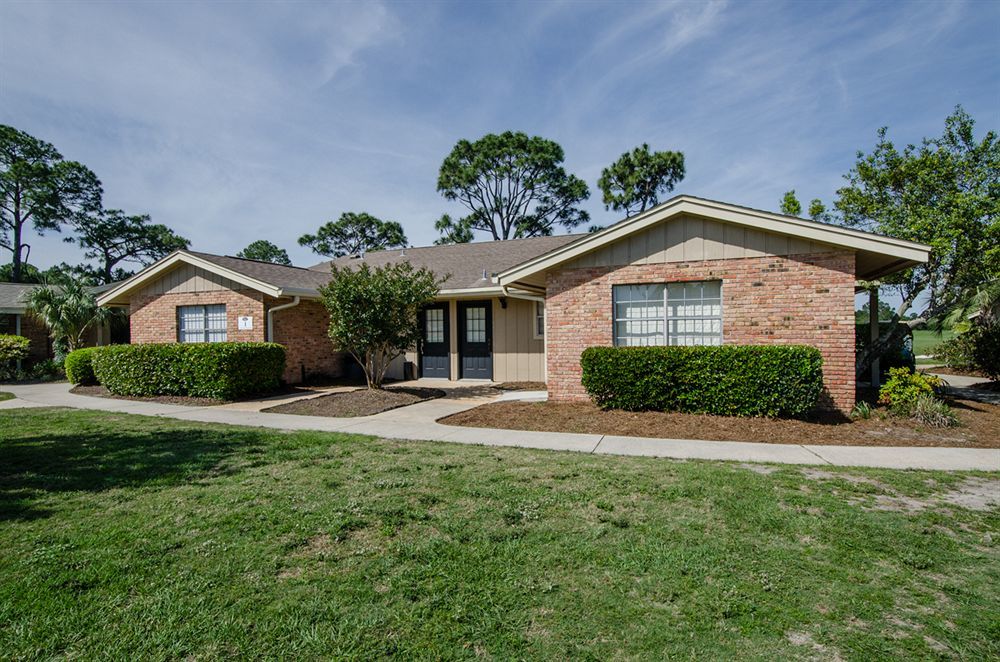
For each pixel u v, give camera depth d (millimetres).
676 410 8461
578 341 9914
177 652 2350
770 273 8625
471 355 14719
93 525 3859
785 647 2387
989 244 13773
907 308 14703
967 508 4180
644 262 9430
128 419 8891
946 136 14828
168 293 14469
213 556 3332
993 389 12172
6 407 10578
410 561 3256
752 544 3490
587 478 5051
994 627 2527
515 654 2336
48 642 2424
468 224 40000
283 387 13523
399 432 7652
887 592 2877
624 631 2514
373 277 11562
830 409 8266
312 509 4168
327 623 2578
